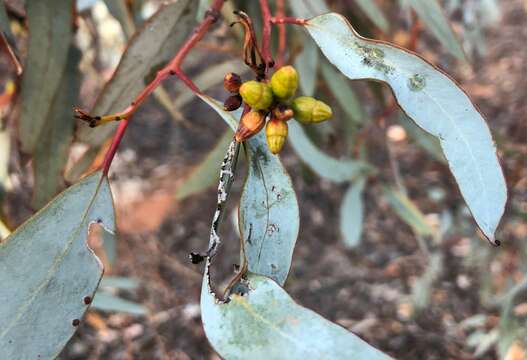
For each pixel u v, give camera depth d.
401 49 0.28
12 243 0.27
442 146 0.27
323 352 0.23
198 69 0.99
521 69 1.21
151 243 0.90
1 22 0.36
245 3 0.50
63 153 0.42
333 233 0.95
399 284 0.86
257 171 0.28
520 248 0.71
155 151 1.11
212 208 0.99
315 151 0.51
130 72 0.37
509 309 0.59
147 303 0.83
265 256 0.27
